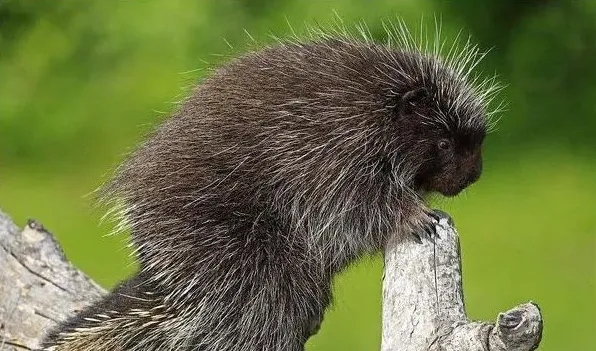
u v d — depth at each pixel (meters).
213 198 8.66
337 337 16.47
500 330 6.58
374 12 21.81
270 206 8.70
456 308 7.46
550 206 22.31
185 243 8.65
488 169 24.22
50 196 23.36
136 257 8.94
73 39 26.94
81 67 26.88
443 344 6.96
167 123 9.02
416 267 7.94
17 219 22.08
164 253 8.66
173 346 8.66
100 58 26.66
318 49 9.09
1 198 23.34
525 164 24.38
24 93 27.00
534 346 6.58
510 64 25.88
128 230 8.93
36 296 10.16
